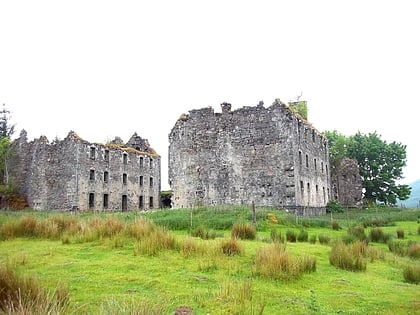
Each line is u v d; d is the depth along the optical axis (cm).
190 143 3578
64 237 1423
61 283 805
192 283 926
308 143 3712
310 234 2036
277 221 2397
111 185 4594
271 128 3325
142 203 5062
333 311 781
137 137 5631
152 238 1294
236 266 1089
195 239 1416
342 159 5356
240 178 3347
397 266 1278
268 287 926
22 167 4719
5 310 597
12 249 1295
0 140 5062
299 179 3319
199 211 2584
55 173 4347
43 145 4519
